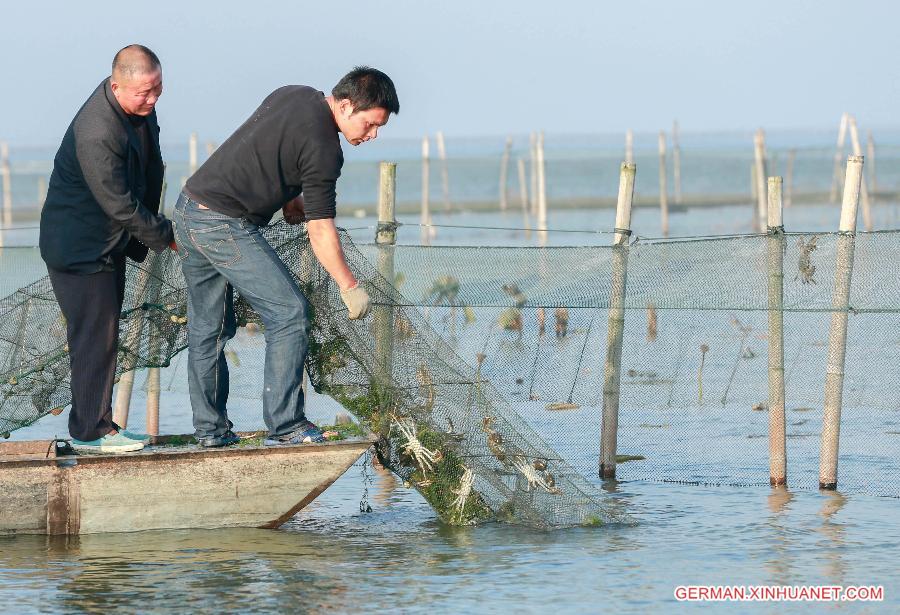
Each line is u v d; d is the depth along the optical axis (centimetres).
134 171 1216
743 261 1512
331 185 1205
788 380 1898
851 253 1462
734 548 1217
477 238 5928
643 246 1554
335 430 1367
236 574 1122
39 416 1369
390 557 1188
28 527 1236
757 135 6262
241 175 1198
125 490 1251
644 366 1928
